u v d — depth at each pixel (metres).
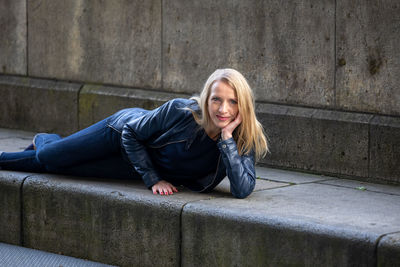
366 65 5.92
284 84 6.44
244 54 6.64
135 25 7.38
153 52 7.28
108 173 5.75
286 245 4.51
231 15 6.68
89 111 7.72
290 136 6.39
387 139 5.82
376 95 5.90
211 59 6.87
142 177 5.35
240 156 5.16
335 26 6.06
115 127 5.51
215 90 4.96
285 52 6.39
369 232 4.26
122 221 5.27
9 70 8.48
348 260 4.28
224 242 4.77
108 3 7.55
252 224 4.64
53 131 8.07
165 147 5.25
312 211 4.79
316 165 6.25
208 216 4.83
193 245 4.93
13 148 7.05
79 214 5.51
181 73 7.10
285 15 6.34
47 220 5.71
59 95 7.96
